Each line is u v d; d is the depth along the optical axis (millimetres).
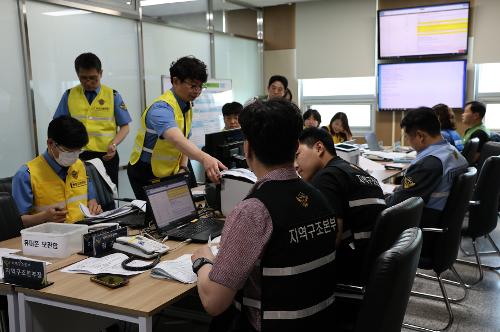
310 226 1304
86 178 2572
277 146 1296
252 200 1274
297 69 7234
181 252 1960
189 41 5750
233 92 6781
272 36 7363
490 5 5918
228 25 6562
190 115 2908
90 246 1943
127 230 2115
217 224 2295
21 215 2311
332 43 6914
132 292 1566
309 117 4980
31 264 1633
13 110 3713
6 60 3637
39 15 3850
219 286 1234
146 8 4973
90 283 1651
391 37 6414
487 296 3215
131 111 4848
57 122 2250
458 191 2496
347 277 1942
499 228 4781
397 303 1235
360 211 1883
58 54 4027
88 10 4262
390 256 1197
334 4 6812
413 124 2840
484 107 5160
